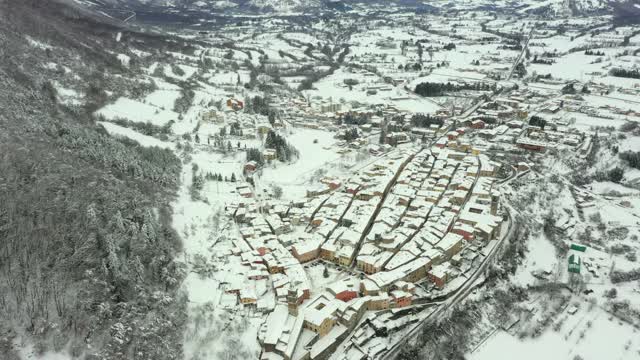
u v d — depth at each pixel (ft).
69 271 460.55
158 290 506.07
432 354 520.83
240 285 556.10
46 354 387.55
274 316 517.14
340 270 634.02
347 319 519.60
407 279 601.62
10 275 430.61
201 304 518.37
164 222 622.54
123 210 581.53
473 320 577.84
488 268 649.61
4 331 385.09
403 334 532.32
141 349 436.35
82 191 579.48
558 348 556.10
